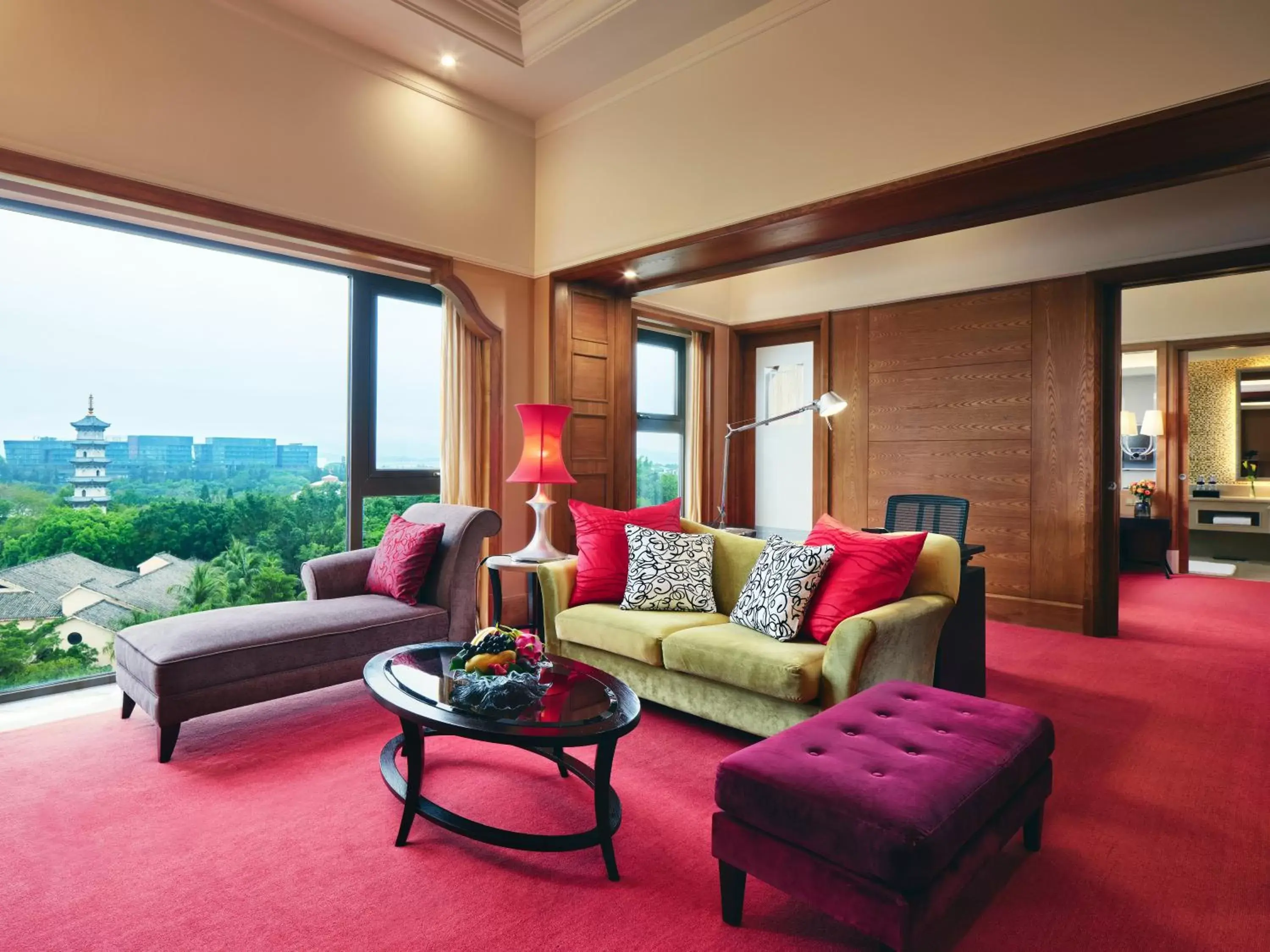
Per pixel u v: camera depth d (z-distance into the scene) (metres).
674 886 1.84
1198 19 2.38
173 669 2.53
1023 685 3.52
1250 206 3.92
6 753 2.61
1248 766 2.58
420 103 4.10
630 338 5.16
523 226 4.66
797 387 6.11
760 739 2.85
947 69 2.94
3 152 2.74
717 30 3.73
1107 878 1.88
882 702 2.06
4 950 1.57
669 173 3.98
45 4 2.84
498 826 2.11
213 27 3.30
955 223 3.41
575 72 4.13
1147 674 3.70
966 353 5.05
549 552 3.84
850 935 1.66
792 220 3.47
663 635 2.90
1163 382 6.67
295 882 1.84
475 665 2.20
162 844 2.01
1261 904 1.77
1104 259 4.43
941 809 1.48
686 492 6.20
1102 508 4.54
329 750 2.67
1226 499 8.08
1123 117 2.52
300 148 3.60
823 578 2.81
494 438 4.53
